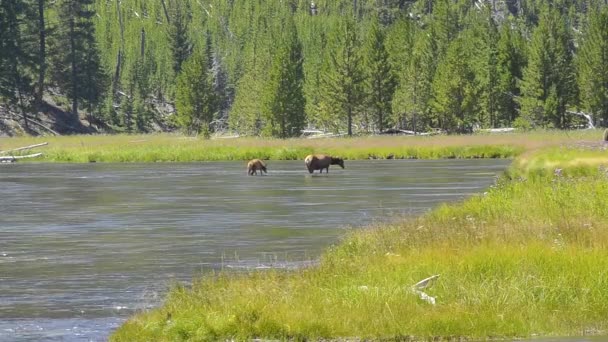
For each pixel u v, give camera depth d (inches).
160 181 2529.5
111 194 2103.8
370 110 6092.5
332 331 705.6
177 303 781.3
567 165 2210.9
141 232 1386.6
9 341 705.0
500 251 878.4
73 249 1211.2
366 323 714.2
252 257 1107.9
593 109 6082.7
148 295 881.5
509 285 788.6
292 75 5812.0
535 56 6107.3
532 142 3927.2
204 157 3892.7
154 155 3885.3
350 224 1432.1
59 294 892.6
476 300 760.3
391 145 3954.2
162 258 1117.1
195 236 1327.5
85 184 2437.3
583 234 976.3
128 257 1131.3
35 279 977.5
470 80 5787.4
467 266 838.5
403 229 1123.9
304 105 5851.4
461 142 3973.9
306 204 1784.0
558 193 1373.0
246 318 719.7
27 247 1235.2
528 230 1022.4
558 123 6063.0
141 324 733.3
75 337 718.5
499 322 718.5
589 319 741.3
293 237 1294.3
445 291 782.5
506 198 1411.2
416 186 2185.0
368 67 5994.1
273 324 709.9
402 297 765.3
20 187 2347.4
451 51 5836.6
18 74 6112.2
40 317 789.9
